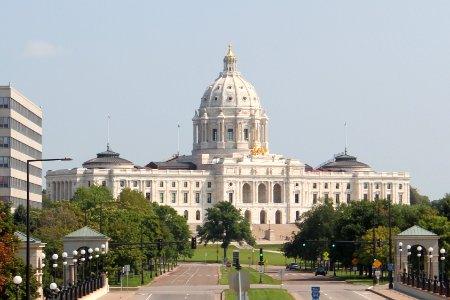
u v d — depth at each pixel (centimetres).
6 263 15750
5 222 16650
